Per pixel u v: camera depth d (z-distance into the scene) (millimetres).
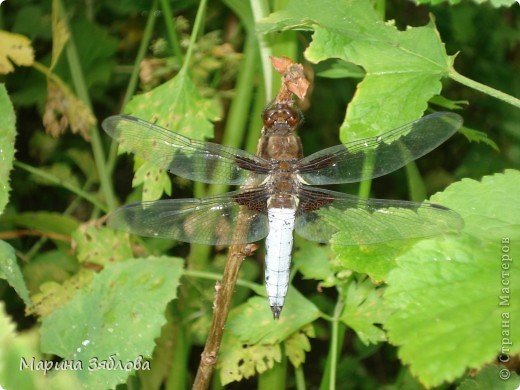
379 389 431
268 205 359
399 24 447
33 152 471
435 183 457
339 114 465
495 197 334
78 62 439
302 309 376
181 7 443
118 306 368
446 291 318
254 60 400
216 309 338
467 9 444
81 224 409
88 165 471
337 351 379
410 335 311
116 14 470
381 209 352
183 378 406
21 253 430
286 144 362
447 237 325
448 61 345
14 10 469
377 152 358
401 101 344
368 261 346
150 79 416
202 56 414
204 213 358
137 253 419
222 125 437
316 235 356
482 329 309
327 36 345
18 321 430
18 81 460
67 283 403
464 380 352
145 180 371
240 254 334
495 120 452
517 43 447
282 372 387
